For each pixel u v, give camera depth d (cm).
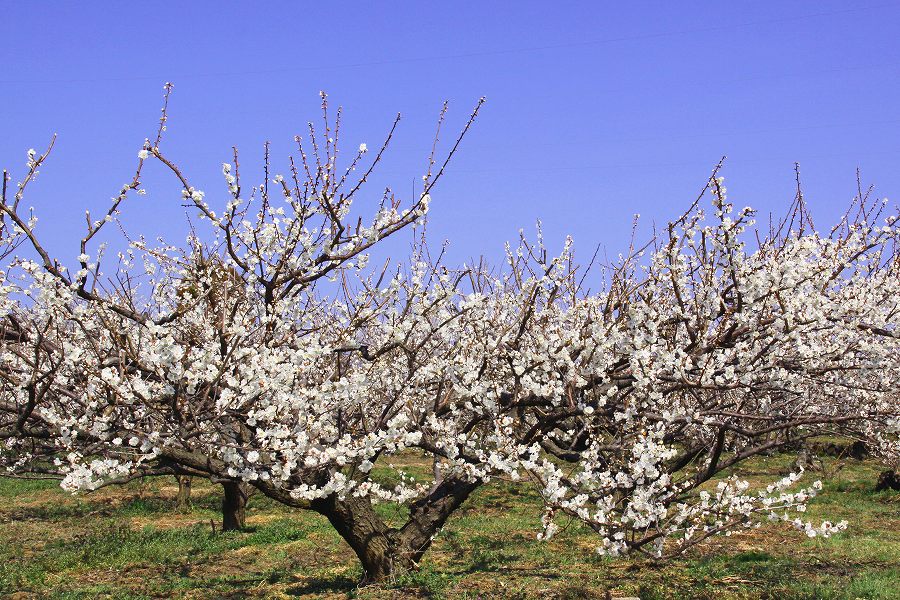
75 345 664
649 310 682
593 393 726
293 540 1234
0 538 1298
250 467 660
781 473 1759
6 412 725
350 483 697
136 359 624
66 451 671
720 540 1044
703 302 718
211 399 677
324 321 824
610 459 770
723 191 666
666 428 736
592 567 920
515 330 849
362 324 734
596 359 730
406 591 775
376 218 634
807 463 1791
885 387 829
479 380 772
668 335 809
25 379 636
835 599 730
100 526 1425
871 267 838
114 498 1778
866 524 1220
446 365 744
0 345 692
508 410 763
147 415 661
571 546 1084
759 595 750
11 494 1820
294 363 632
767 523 1195
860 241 792
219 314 698
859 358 813
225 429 707
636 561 934
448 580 827
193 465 672
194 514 1575
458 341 816
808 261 790
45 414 602
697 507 680
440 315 771
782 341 711
